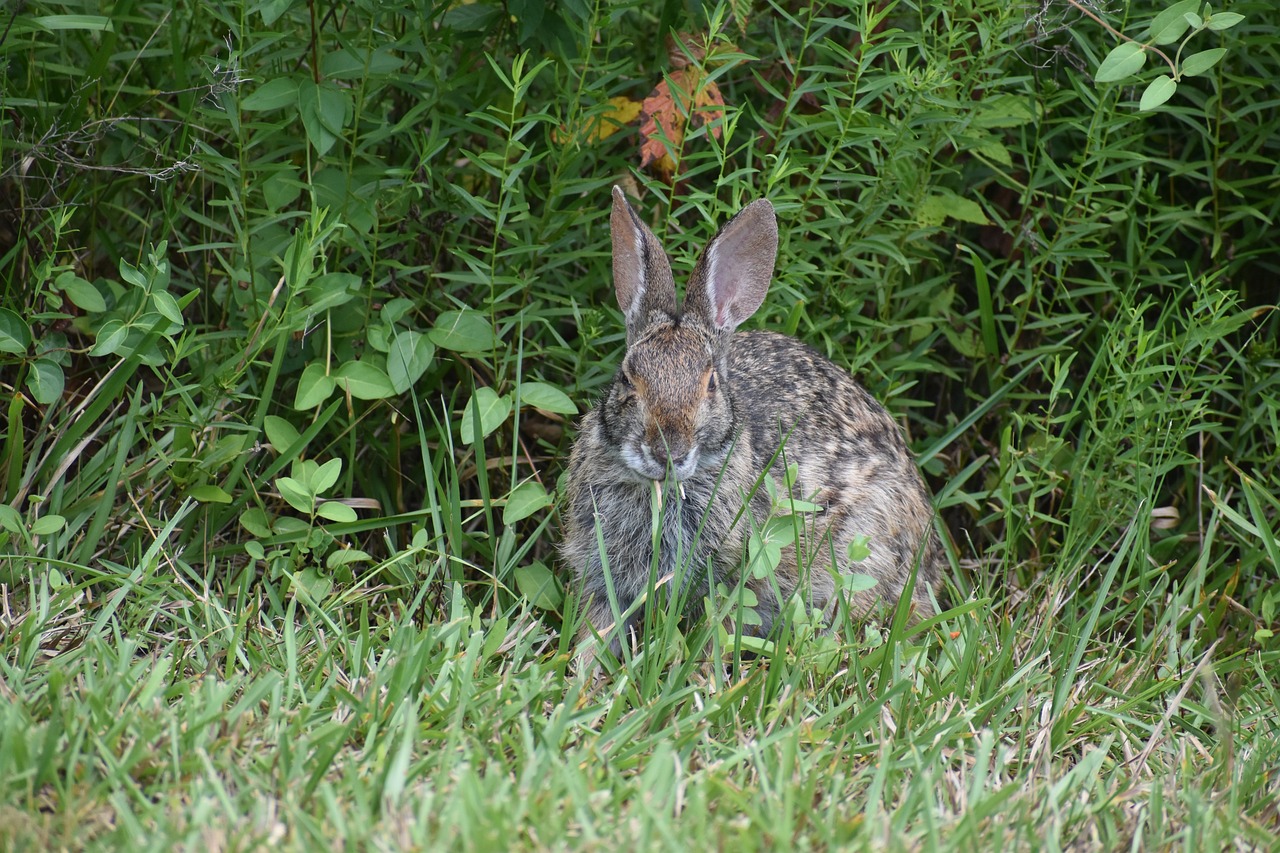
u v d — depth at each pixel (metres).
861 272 11.28
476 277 9.73
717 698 7.45
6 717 6.34
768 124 10.80
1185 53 10.80
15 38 9.62
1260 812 7.08
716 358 9.41
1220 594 10.22
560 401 9.60
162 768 6.17
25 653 7.39
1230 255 11.39
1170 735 7.96
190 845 5.49
